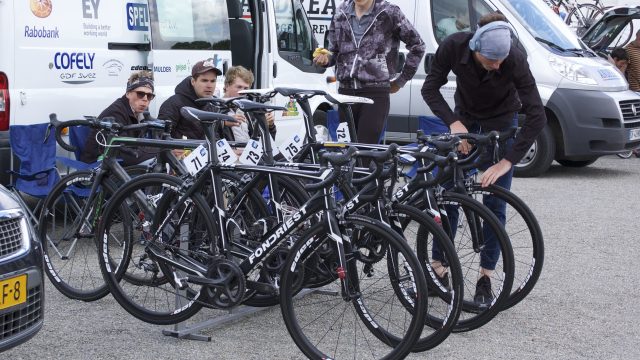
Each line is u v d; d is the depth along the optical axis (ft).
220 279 14.98
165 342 15.61
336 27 23.81
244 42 30.25
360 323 16.61
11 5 20.89
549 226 26.40
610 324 17.31
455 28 35.78
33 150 20.84
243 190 15.55
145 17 24.75
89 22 22.94
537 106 16.67
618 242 24.50
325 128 31.96
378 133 23.79
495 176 16.49
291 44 31.63
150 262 16.20
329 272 14.62
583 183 34.30
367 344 15.67
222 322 16.52
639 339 16.49
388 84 23.75
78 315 16.97
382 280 15.03
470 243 16.43
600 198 31.14
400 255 14.11
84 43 22.80
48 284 18.94
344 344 15.65
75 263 19.24
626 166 39.47
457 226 16.47
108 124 17.15
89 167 20.97
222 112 16.87
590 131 34.42
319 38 38.73
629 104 34.91
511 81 17.15
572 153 34.91
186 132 21.03
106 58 23.49
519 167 35.45
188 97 21.13
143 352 15.08
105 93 23.48
